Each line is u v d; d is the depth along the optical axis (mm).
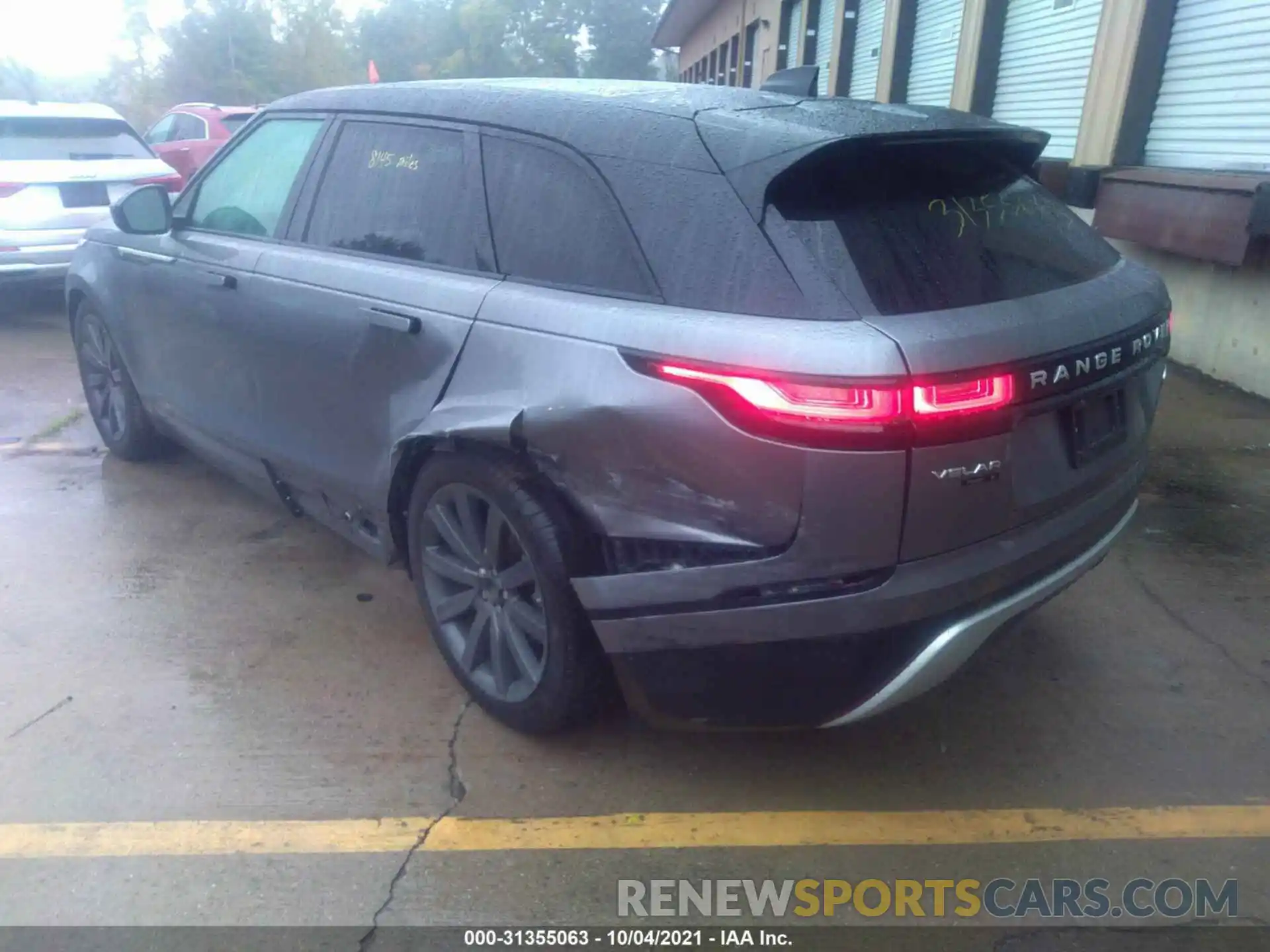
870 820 2852
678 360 2443
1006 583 2598
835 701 2539
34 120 8609
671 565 2566
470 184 3174
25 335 8594
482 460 2914
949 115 2896
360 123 3674
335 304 3445
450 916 2512
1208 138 7184
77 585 4098
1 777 2965
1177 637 3764
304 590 4090
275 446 3914
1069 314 2648
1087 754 3131
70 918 2490
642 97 2969
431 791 2936
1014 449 2531
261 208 4027
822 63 15820
